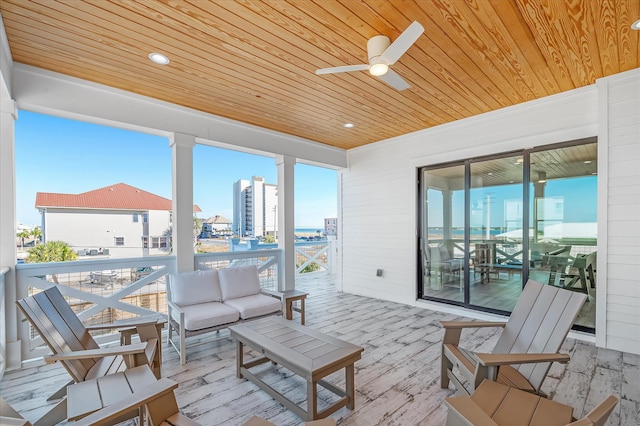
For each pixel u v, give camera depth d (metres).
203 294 3.65
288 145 5.22
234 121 4.50
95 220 10.03
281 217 5.18
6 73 2.55
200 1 2.04
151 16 2.20
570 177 3.66
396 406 2.24
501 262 4.22
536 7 2.12
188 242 4.03
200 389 2.50
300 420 2.12
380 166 5.63
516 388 1.83
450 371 2.45
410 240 5.16
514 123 4.03
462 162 4.62
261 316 3.58
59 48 2.63
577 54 2.75
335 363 2.06
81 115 3.22
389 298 5.46
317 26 2.33
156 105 3.74
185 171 4.00
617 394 2.35
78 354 1.85
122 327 2.39
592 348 3.22
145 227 10.88
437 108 4.10
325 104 3.93
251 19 2.24
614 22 2.28
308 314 4.63
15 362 2.86
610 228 3.19
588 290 3.52
